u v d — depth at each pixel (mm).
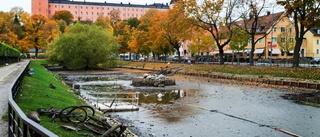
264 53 77938
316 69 40469
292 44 72562
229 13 58062
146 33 88688
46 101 16594
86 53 76438
